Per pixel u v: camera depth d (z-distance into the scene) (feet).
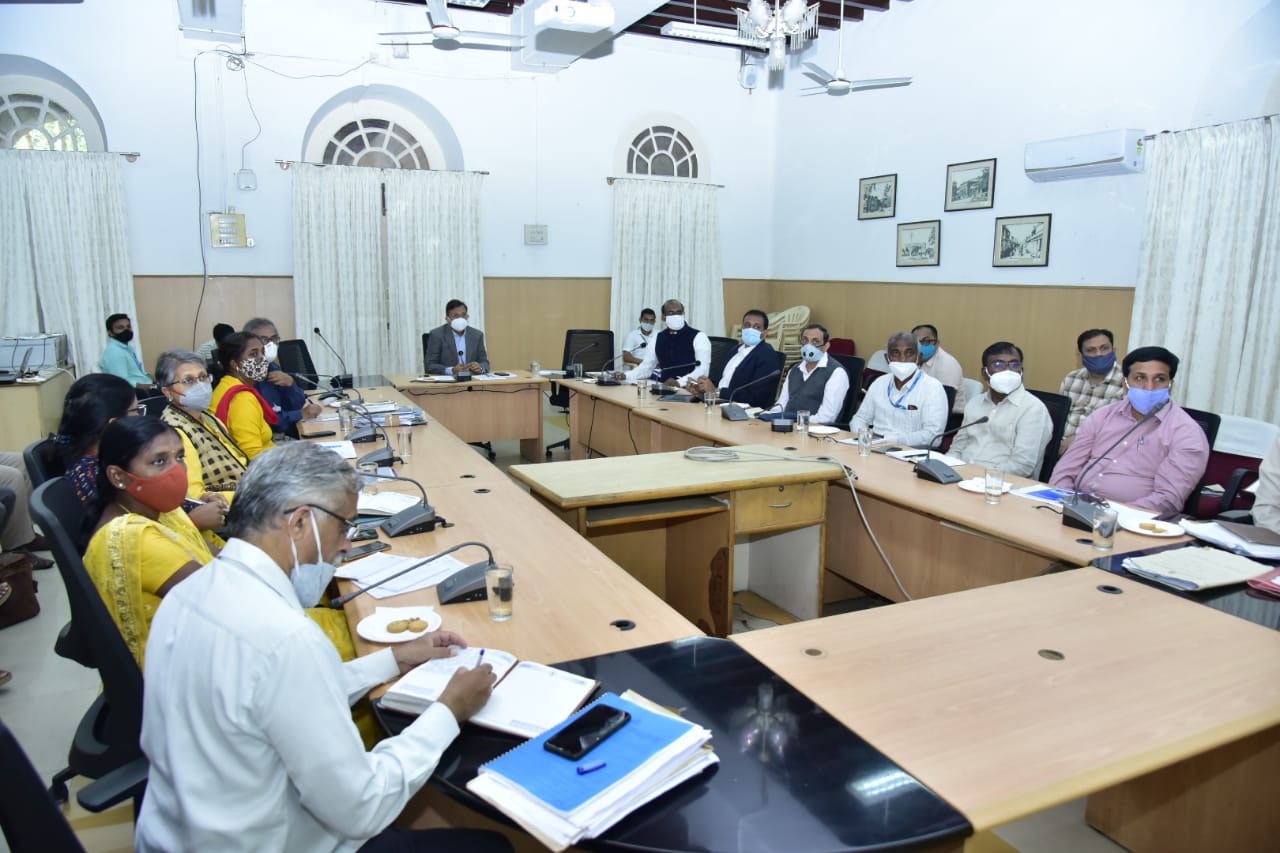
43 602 11.07
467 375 17.66
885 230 23.15
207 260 21.31
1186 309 15.72
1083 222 17.87
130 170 20.27
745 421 13.30
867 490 9.20
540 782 3.59
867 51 23.21
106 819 6.84
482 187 23.77
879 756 3.93
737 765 3.85
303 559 3.87
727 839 3.37
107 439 5.62
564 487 8.64
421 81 22.71
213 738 3.35
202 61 20.49
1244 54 14.84
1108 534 6.97
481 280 23.95
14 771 2.94
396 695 4.32
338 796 3.35
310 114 21.72
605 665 4.84
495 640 5.16
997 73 19.56
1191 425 9.12
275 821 3.43
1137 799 6.35
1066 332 18.39
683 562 10.10
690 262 26.43
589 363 20.53
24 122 19.69
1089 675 4.76
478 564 6.05
